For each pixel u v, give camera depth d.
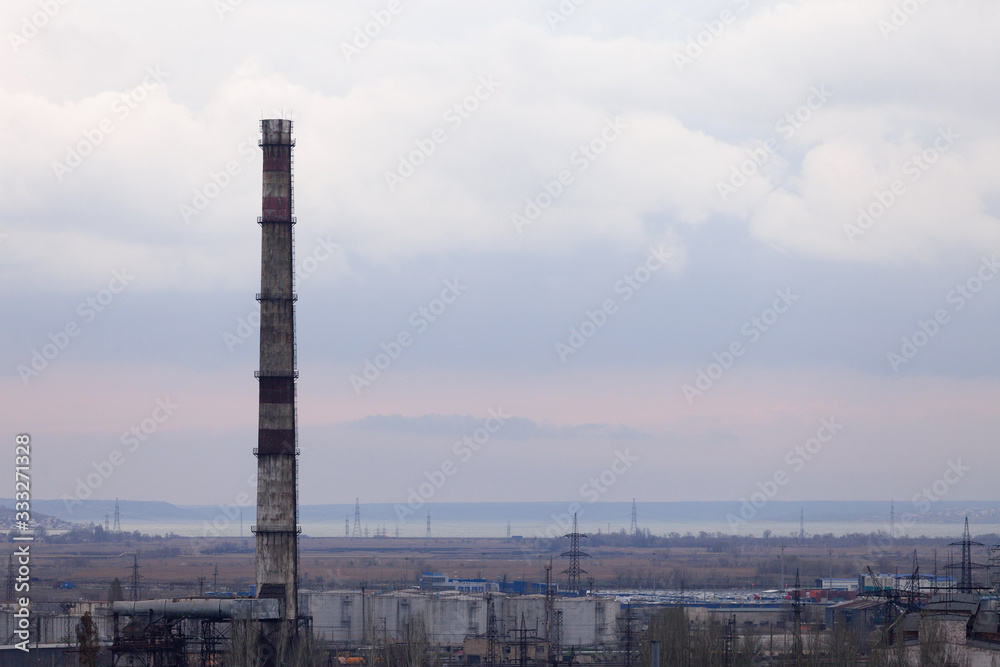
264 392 181.88
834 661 174.50
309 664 175.62
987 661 172.12
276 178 183.88
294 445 181.75
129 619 177.75
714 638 183.88
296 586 180.12
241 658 164.50
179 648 171.25
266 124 184.25
